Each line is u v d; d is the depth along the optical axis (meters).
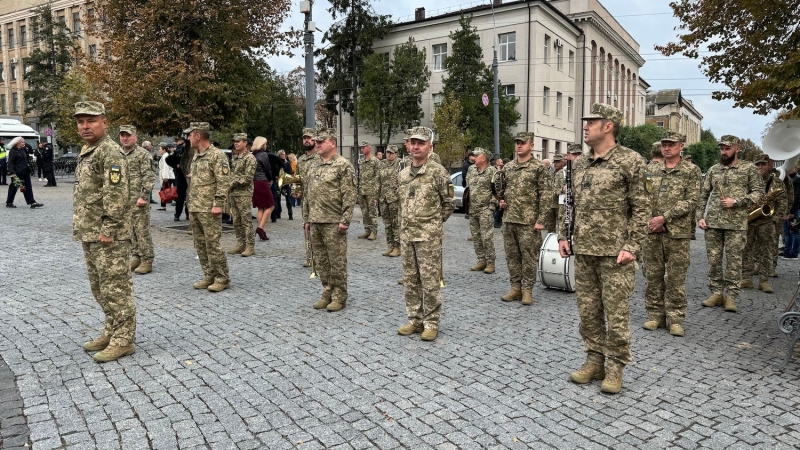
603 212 4.30
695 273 9.39
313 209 6.39
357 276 8.56
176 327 5.73
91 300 6.61
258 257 9.81
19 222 12.80
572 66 43.84
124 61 12.98
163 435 3.54
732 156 7.09
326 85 42.75
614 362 4.34
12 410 3.84
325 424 3.73
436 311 5.56
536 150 38.12
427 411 3.95
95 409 3.88
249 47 14.29
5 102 59.06
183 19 12.87
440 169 5.58
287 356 4.98
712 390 4.40
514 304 7.12
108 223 4.64
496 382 4.49
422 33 41.44
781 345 5.57
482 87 36.34
